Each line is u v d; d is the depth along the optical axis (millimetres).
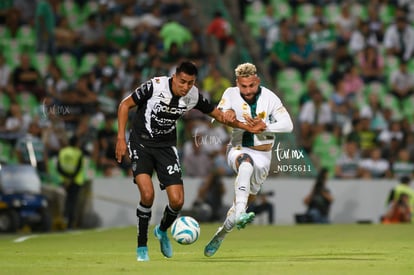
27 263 27344
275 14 86688
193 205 62781
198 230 27344
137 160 27359
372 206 66500
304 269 24297
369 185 66438
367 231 49531
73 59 79438
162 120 27203
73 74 79125
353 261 27641
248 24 84875
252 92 28594
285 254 31625
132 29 80812
